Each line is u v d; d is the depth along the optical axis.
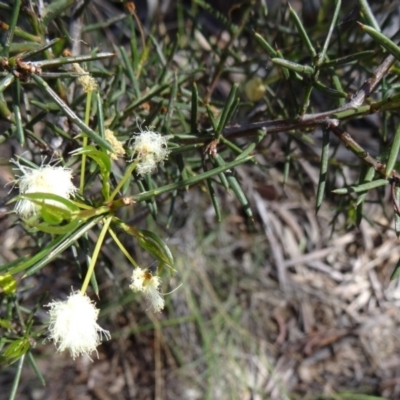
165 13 0.33
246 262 0.42
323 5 0.23
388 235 0.43
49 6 0.16
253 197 0.42
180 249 0.40
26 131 0.16
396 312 0.42
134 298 0.38
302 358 0.41
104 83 0.19
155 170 0.18
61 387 0.39
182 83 0.21
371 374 0.40
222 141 0.14
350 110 0.14
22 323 0.16
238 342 0.40
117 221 0.12
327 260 0.43
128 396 0.39
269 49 0.14
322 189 0.14
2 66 0.12
